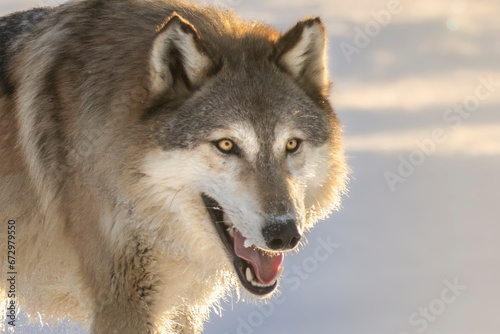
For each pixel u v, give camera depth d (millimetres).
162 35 16031
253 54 17125
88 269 16891
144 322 16969
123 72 16609
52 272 17906
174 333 18562
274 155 16125
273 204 15586
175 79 16469
